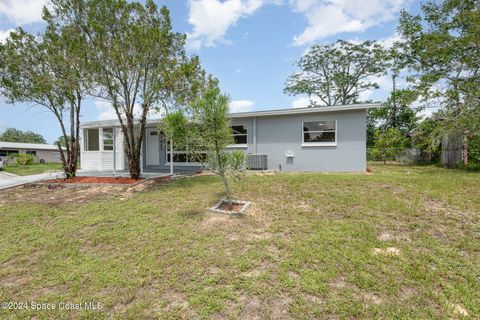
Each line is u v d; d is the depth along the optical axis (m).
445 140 14.14
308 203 5.25
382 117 23.11
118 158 14.20
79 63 7.71
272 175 8.69
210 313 2.23
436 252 3.13
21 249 3.78
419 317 2.08
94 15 7.54
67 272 3.06
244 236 3.81
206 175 9.82
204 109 4.61
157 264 3.12
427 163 16.27
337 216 4.48
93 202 6.41
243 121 11.63
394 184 6.48
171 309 2.31
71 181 9.41
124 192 7.45
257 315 2.18
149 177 9.73
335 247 3.33
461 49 11.36
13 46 8.41
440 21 13.86
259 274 2.79
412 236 3.59
